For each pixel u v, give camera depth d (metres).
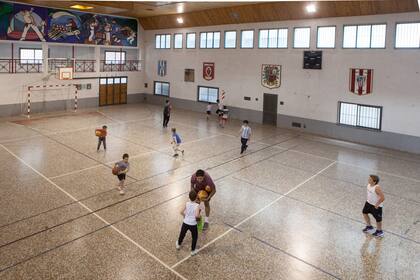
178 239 7.10
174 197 9.79
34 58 22.92
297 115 19.28
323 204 9.65
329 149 15.62
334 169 12.77
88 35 23.53
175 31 24.92
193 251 6.96
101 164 12.45
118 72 25.97
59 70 22.05
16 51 22.03
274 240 7.69
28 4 20.36
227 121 21.41
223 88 22.61
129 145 15.07
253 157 13.97
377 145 16.50
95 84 24.69
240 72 21.50
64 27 22.20
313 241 7.70
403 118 15.62
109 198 9.59
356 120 17.22
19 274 6.23
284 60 19.33
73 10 22.47
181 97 25.41
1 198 9.38
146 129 18.33
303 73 18.67
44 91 22.08
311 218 8.79
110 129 18.06
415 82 15.06
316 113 18.50
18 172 11.39
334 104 17.75
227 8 20.19
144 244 7.34
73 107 23.72
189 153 14.20
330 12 16.88
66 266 6.50
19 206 8.94
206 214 8.07
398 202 9.97
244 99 21.58
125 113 22.92
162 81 26.53
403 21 15.00
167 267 6.57
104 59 26.00
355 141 17.22
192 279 6.25
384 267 6.79
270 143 16.41
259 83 20.69
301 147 15.84
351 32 16.75
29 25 20.59
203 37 23.28
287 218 8.76
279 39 19.47
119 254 6.95
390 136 16.08
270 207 9.37
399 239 7.86
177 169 12.18
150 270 6.46
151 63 27.17
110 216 8.55
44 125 18.59
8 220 8.20
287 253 7.19
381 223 8.15
